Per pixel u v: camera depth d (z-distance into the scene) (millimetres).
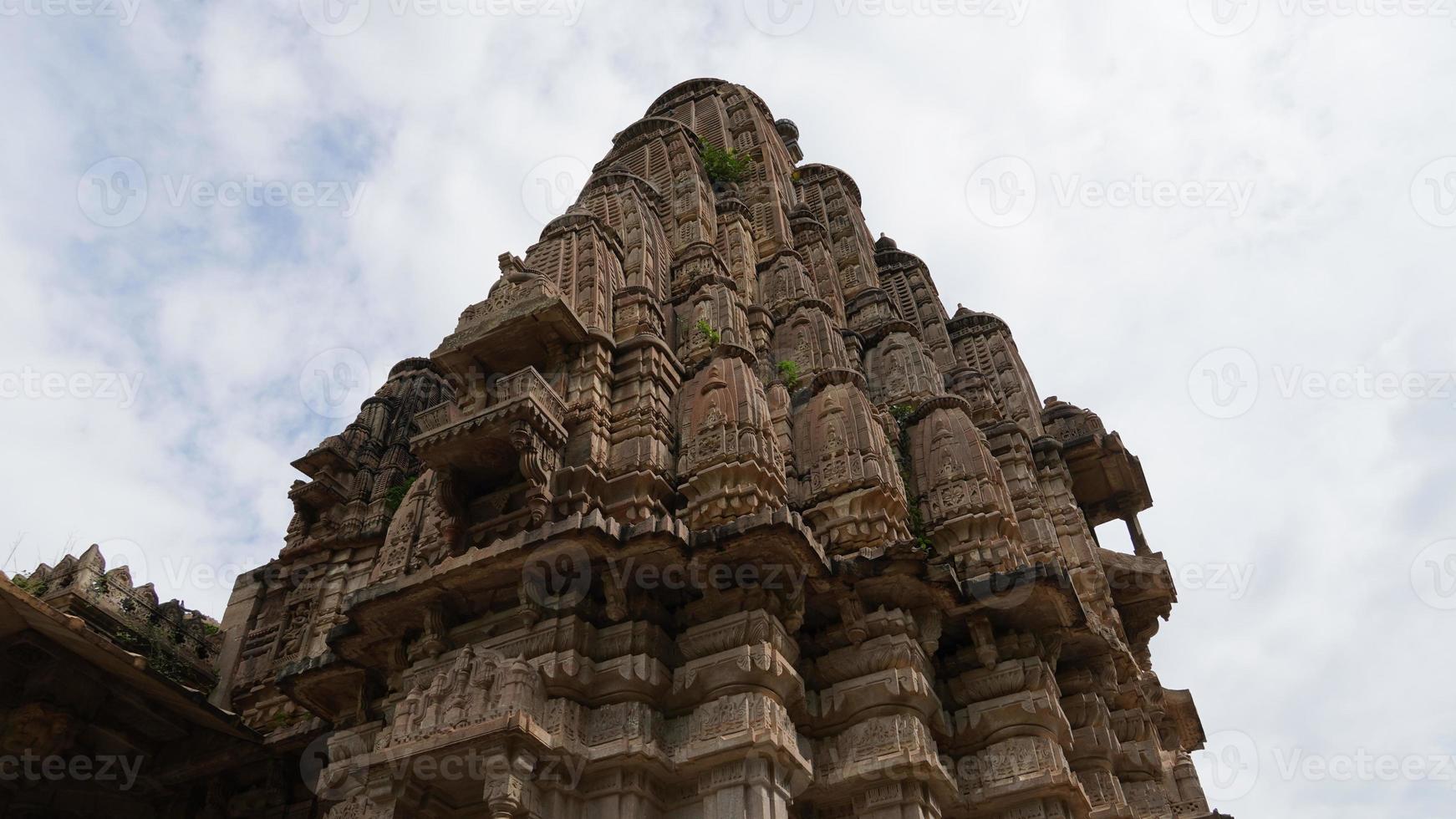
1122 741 19797
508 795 12336
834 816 14938
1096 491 30188
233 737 19500
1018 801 15492
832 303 28656
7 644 17766
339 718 17031
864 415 18969
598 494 16094
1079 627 16906
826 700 15180
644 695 13938
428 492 18266
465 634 14797
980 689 16344
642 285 20922
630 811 12922
